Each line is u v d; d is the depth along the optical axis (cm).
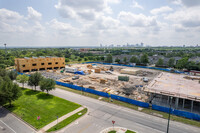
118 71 8906
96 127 2561
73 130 2448
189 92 3562
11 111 3120
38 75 4625
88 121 2769
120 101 3869
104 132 2403
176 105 3509
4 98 3134
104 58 14888
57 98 3981
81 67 10350
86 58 15700
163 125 2695
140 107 3500
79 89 4853
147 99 4062
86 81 6150
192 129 2581
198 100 3147
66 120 2769
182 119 2936
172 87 4038
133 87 5178
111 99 3956
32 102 3644
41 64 8900
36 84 4606
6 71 5481
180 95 3434
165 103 3812
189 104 3819
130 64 11494
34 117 2870
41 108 3300
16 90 3288
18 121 2730
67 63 13288
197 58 11600
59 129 2464
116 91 4675
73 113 3084
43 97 4034
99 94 4338
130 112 3212
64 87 5203
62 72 8300
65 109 3278
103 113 3133
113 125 2597
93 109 3331
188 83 4525
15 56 13912
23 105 3453
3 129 2450
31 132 2372
